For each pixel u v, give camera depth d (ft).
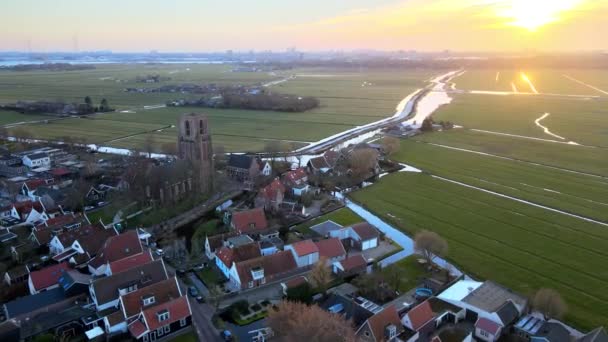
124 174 524.93
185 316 286.05
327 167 613.11
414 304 302.86
